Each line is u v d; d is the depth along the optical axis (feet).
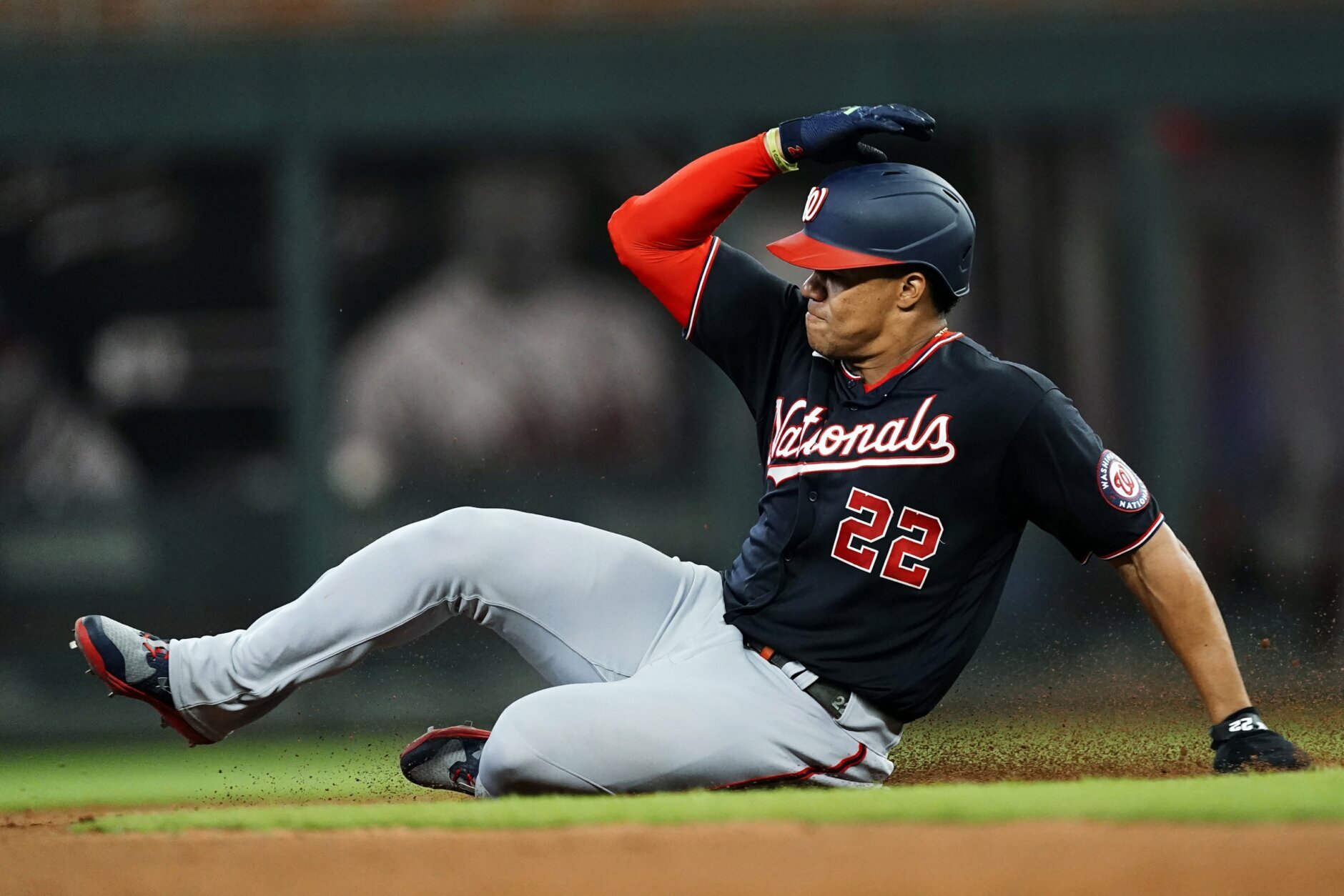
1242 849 27.99
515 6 115.44
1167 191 118.32
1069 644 101.76
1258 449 127.85
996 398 39.11
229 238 122.11
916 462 39.32
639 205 43.75
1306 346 131.54
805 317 41.88
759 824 31.81
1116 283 120.16
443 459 117.60
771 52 115.85
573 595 41.47
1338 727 57.93
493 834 32.58
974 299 122.01
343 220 120.37
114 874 30.89
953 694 93.20
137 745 102.37
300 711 98.84
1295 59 117.80
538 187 120.78
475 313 120.16
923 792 35.37
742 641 40.91
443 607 41.55
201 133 114.21
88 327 120.98
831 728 40.16
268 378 121.90
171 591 110.42
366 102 115.03
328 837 33.40
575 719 38.78
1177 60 117.50
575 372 119.03
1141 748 55.77
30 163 118.42
